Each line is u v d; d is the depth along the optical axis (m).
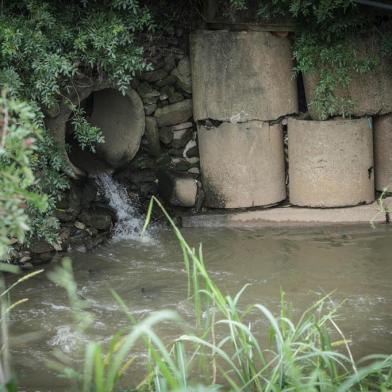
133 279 11.16
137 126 13.30
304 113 13.62
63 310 10.13
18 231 4.68
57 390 8.11
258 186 13.41
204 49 13.16
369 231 12.79
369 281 10.78
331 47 12.77
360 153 13.17
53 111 11.87
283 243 12.38
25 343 9.21
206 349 8.73
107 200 13.06
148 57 13.21
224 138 13.30
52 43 11.43
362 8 12.61
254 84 13.14
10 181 4.85
